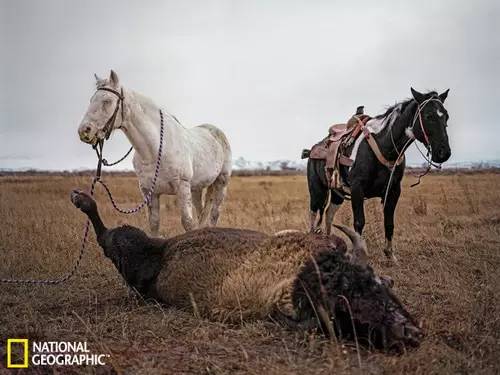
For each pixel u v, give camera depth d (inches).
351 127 354.0
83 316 220.4
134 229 235.1
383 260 327.9
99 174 311.0
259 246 202.7
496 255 327.6
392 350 168.2
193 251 212.2
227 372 161.9
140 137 323.0
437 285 263.9
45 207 594.6
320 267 181.9
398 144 322.7
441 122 306.0
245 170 4072.3
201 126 419.2
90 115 304.8
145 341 192.1
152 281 223.3
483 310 208.7
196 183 376.8
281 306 186.1
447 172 1480.1
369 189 337.7
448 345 181.3
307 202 789.9
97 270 296.7
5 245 347.6
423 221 502.0
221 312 199.8
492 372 157.9
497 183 967.0
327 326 174.7
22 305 232.1
